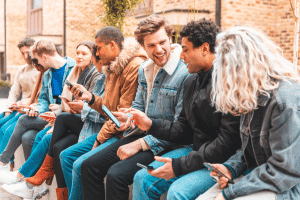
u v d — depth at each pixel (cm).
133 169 234
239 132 188
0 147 434
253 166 178
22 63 1847
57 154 315
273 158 152
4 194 410
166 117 249
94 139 307
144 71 264
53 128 330
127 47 282
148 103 255
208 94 202
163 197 245
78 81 344
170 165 196
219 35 161
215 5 848
